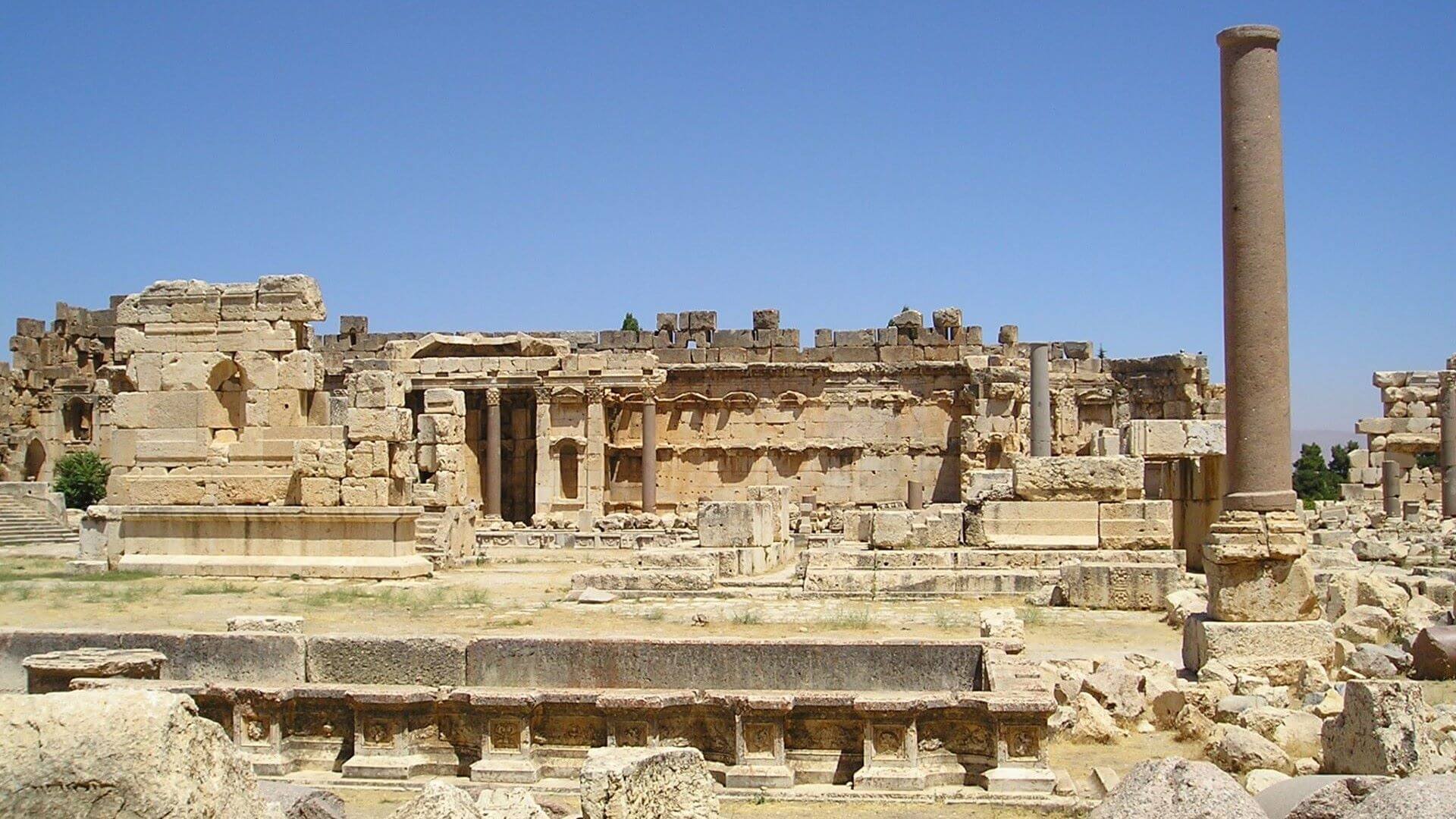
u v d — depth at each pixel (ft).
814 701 49.73
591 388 215.51
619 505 223.30
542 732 51.70
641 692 51.65
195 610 90.74
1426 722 45.85
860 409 220.02
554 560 145.28
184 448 118.93
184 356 119.85
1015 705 47.93
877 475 219.00
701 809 41.01
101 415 238.48
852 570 104.12
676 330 225.97
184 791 26.55
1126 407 217.36
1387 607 81.30
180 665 60.13
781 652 56.65
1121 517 106.83
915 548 109.60
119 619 85.15
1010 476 126.41
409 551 117.60
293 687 53.26
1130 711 57.88
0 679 61.77
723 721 50.57
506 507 227.81
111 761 26.11
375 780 50.93
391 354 218.18
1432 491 196.13
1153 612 91.76
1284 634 65.46
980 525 108.88
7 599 95.35
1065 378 215.72
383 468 116.57
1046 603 95.14
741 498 220.02
